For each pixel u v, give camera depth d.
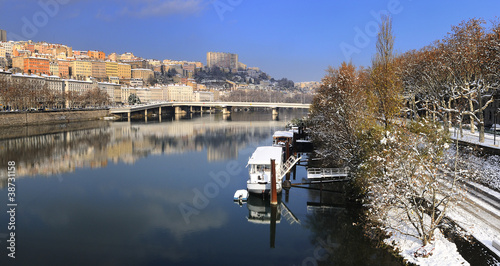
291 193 67.50
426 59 95.62
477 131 93.12
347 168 62.72
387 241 43.78
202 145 136.25
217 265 42.09
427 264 37.41
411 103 107.81
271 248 46.12
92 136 161.75
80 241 48.75
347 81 79.38
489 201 48.69
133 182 79.75
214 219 56.47
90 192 72.19
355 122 65.69
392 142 43.84
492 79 84.56
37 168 94.88
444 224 41.56
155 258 44.00
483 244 38.84
